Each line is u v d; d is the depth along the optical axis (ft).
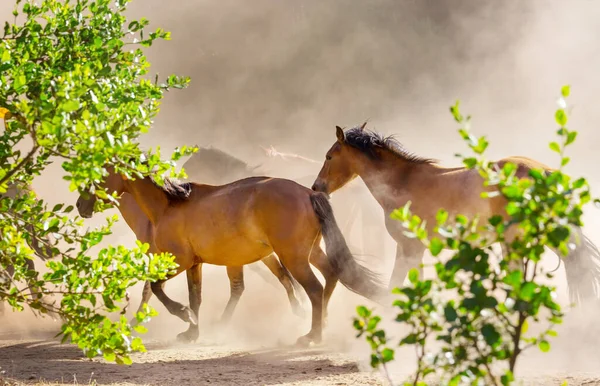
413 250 41.37
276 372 33.94
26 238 24.41
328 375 32.65
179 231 43.09
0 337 48.42
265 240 41.24
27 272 24.35
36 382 32.48
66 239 24.45
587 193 14.05
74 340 23.09
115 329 23.03
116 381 32.60
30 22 26.86
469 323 14.56
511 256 14.47
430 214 40.16
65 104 18.92
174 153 23.45
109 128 20.03
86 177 19.57
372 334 15.85
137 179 43.93
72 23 27.27
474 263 14.47
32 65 24.43
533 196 14.16
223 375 33.53
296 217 40.19
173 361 37.91
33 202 24.73
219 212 41.81
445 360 15.08
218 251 42.22
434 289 15.05
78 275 23.70
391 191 42.06
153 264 24.06
